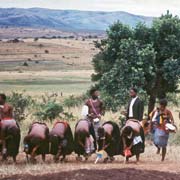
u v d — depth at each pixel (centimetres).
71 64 19500
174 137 2480
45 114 3139
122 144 1717
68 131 1706
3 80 11288
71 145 1714
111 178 1199
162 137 1741
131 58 2681
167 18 2839
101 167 1534
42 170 1428
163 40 2797
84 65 19350
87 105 1764
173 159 1844
